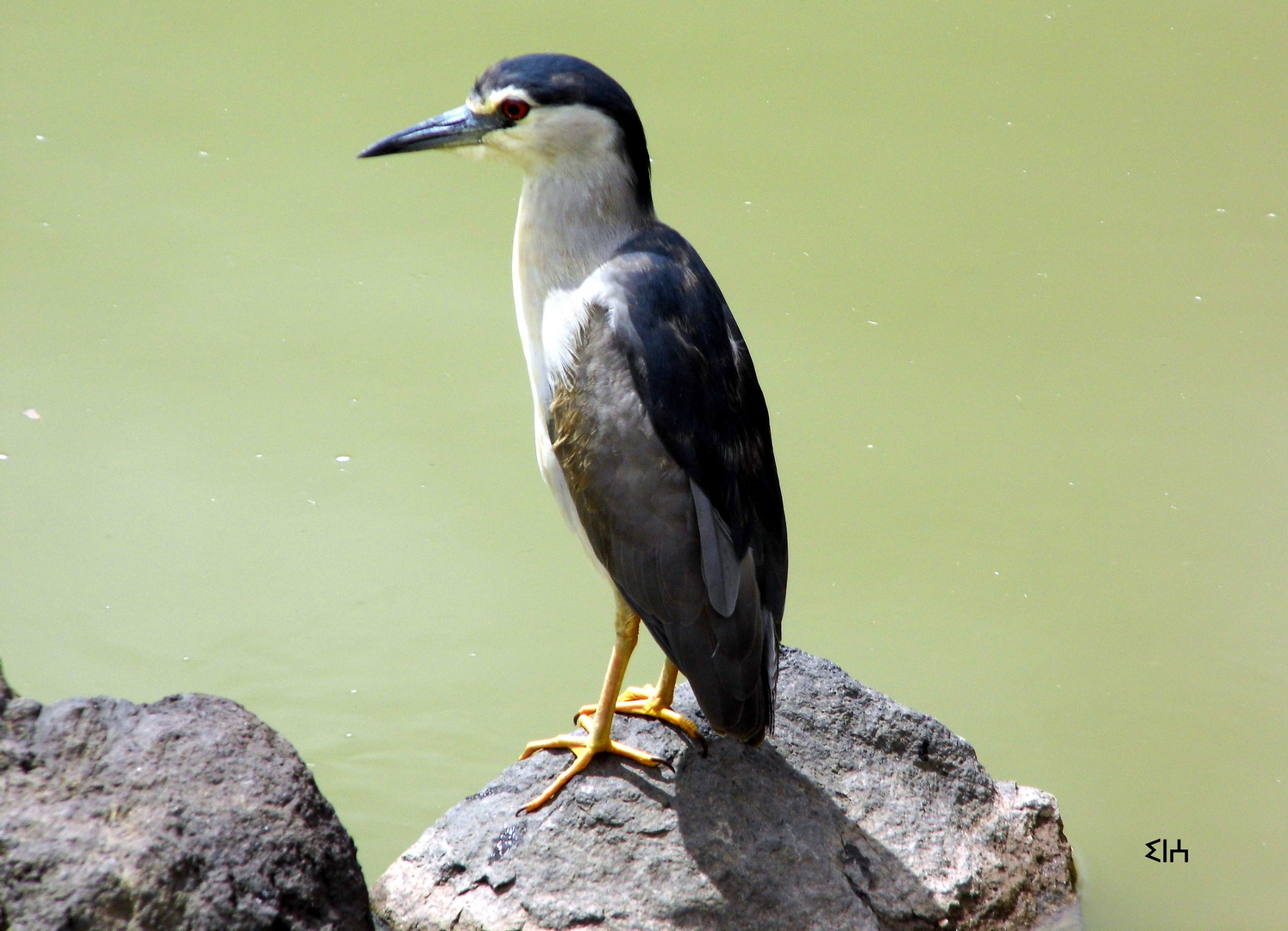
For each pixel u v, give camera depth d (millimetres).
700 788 8297
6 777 7023
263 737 7578
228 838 6988
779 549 8273
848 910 7859
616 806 8172
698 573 7754
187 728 7465
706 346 7980
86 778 7121
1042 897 8586
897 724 8859
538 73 8094
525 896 7816
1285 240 16516
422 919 7883
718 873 7879
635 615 8250
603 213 8312
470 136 8367
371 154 8430
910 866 8172
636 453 7777
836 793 8461
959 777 8781
